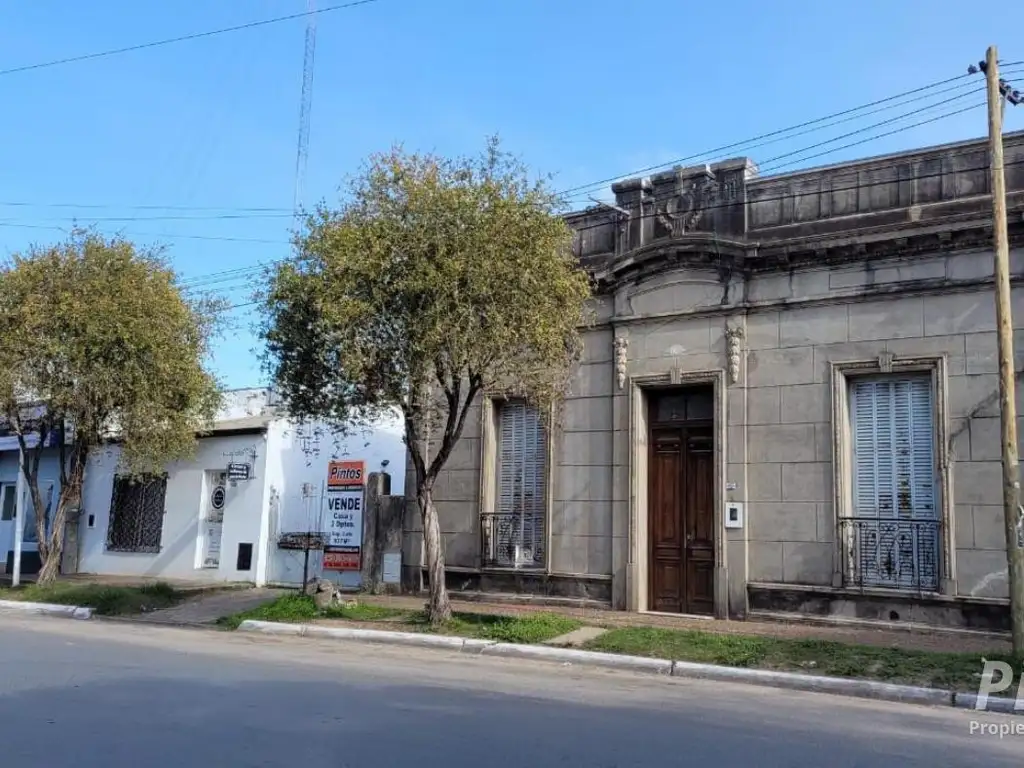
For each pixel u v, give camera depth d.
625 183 16.44
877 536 13.54
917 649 11.43
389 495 18.86
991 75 11.01
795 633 13.02
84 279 17.78
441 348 12.78
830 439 13.97
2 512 26.94
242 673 10.09
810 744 7.38
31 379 17.81
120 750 6.60
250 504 21.36
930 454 13.43
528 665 11.47
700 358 15.20
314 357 13.70
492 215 12.72
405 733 7.29
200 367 20.05
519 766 6.40
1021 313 12.82
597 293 16.45
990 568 12.62
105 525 24.34
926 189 13.69
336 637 13.78
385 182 13.16
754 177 15.32
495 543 16.95
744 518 14.50
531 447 17.05
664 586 15.44
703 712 8.59
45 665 10.37
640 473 15.66
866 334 13.88
